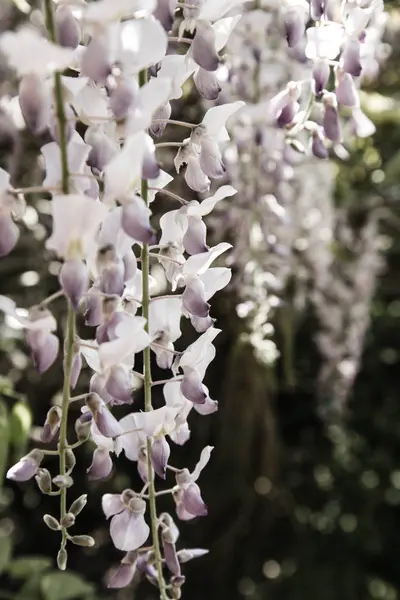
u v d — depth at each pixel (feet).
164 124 1.35
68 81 1.20
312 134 1.66
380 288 3.76
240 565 3.75
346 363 3.01
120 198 1.17
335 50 1.48
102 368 1.26
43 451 1.31
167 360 1.40
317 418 3.88
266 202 2.20
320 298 2.81
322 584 3.84
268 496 3.46
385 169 3.24
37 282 2.56
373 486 4.01
